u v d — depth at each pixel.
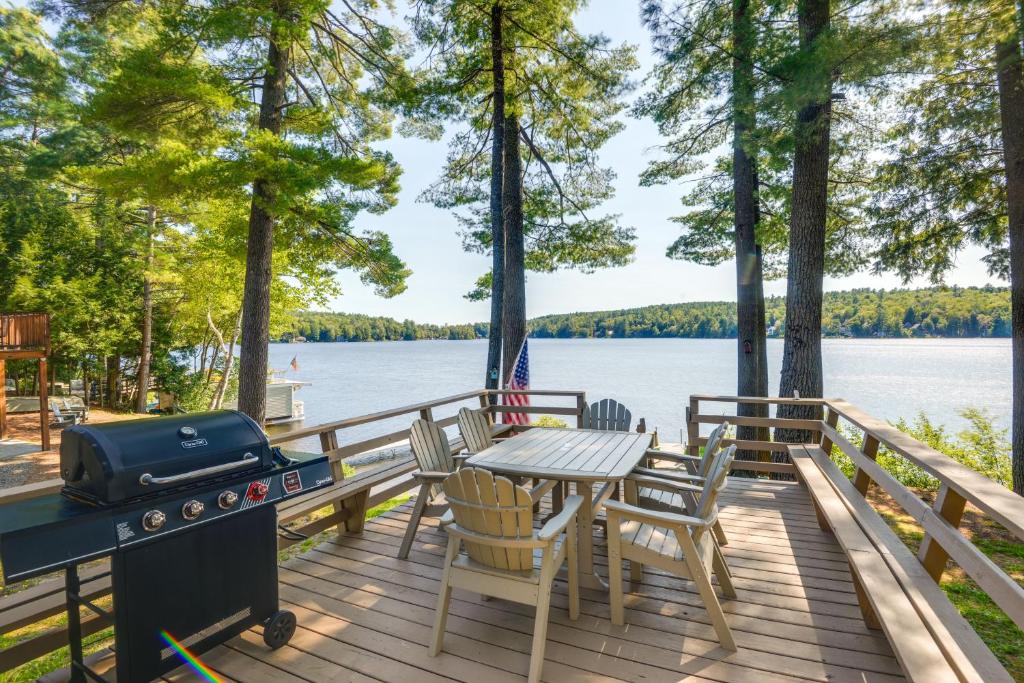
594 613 2.64
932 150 6.88
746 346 8.30
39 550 1.56
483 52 8.73
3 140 14.91
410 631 2.51
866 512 2.86
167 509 1.89
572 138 10.03
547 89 9.40
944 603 1.87
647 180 9.48
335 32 9.59
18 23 14.79
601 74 8.59
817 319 6.57
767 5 6.51
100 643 3.05
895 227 7.39
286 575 3.14
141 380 17.11
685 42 6.75
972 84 6.26
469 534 2.29
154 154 7.37
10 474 8.65
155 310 18.48
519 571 2.25
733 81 6.43
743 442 5.03
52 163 13.59
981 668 1.49
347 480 3.83
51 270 15.30
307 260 10.12
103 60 9.10
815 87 5.18
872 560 2.26
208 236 12.89
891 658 2.21
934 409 20.67
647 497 3.18
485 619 2.61
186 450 1.97
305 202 8.24
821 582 2.93
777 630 2.44
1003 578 1.42
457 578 2.33
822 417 6.50
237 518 2.19
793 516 4.05
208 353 22.72
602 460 3.10
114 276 16.61
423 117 8.92
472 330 183.50
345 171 7.81
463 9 8.12
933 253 7.39
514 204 8.83
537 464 3.01
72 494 1.85
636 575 2.95
